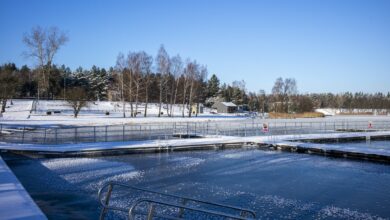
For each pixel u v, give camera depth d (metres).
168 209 14.98
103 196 16.91
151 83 76.19
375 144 39.12
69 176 21.36
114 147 30.22
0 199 11.65
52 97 93.12
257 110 121.25
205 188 18.83
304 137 39.69
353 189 18.80
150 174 22.23
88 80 111.31
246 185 19.61
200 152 32.38
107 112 68.31
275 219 14.14
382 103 140.38
